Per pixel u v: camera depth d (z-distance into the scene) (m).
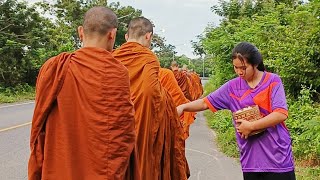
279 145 3.73
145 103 4.40
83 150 3.22
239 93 3.89
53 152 3.27
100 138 3.17
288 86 9.82
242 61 3.74
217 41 13.93
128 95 3.25
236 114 3.78
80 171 3.23
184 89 11.58
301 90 9.42
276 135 3.73
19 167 8.10
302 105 9.11
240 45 3.78
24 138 11.42
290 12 11.50
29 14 31.42
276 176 3.73
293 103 9.37
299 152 7.87
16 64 31.02
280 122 3.70
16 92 30.16
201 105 4.25
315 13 9.45
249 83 3.85
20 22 31.06
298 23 9.84
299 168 7.30
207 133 12.53
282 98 3.73
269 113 3.76
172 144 4.73
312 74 9.52
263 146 3.75
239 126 3.75
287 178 3.75
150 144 4.44
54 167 3.27
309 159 7.63
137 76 4.43
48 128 3.27
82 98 3.20
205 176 7.41
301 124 8.10
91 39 3.40
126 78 3.25
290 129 8.52
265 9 15.72
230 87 3.97
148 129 4.40
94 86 3.17
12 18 30.59
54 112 3.27
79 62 3.23
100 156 3.18
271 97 3.76
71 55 3.28
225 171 7.76
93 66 3.20
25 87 32.03
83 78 3.19
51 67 3.25
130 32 4.65
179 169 4.79
